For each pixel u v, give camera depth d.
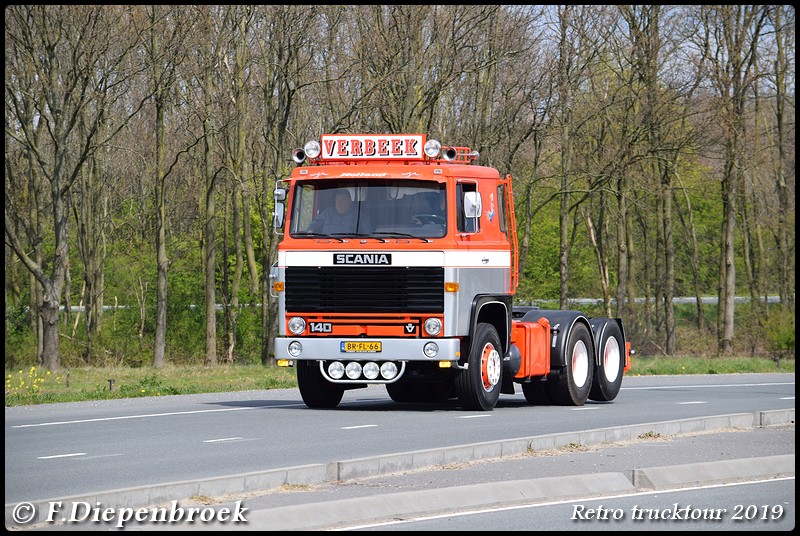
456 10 102.00
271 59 107.25
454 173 45.03
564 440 34.91
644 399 56.88
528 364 49.03
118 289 149.75
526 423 41.84
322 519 22.89
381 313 44.59
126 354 143.00
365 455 32.56
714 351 146.62
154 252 149.88
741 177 134.00
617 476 27.86
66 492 25.95
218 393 61.28
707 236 179.00
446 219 44.59
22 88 106.12
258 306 147.00
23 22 102.06
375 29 101.06
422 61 100.50
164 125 122.38
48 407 50.44
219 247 151.75
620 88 123.56
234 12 109.94
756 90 130.88
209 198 117.88
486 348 46.59
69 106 109.88
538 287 165.88
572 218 169.62
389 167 45.09
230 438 36.91
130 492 23.80
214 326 119.69
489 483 25.88
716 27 127.88
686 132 126.69
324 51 110.12
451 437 37.09
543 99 114.06
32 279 134.88
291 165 118.50
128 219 151.25
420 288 44.34
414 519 23.62
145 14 103.81
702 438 37.72
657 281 159.62
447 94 110.75
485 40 107.94
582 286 173.25
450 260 44.31
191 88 116.50
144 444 35.31
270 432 38.69
